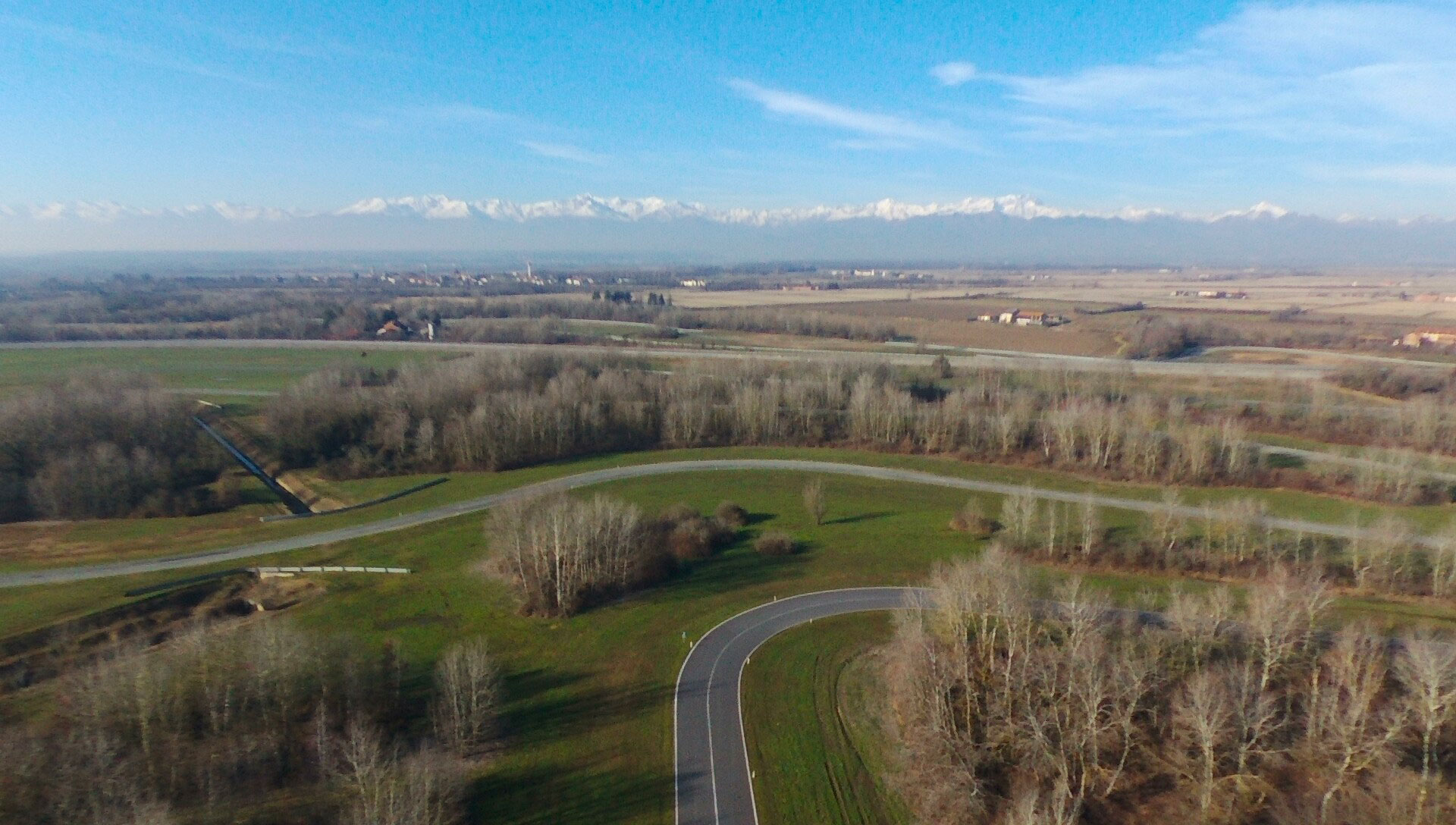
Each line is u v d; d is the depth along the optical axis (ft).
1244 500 355.15
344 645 226.99
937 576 256.11
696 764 199.31
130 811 164.25
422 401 483.51
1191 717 183.83
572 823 179.63
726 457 478.59
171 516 374.63
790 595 295.07
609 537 298.35
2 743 173.58
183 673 199.11
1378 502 373.81
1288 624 206.59
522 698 228.02
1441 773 176.76
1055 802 172.04
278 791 183.32
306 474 442.09
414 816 159.74
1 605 270.46
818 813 183.73
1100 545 322.96
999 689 208.33
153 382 520.83
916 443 497.46
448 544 337.93
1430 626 251.60
